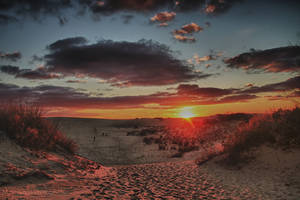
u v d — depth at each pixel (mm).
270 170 8430
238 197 5980
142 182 8188
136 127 63000
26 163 7555
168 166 12766
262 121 11867
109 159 18125
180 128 44969
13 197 4707
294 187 6512
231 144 11859
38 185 6152
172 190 6883
